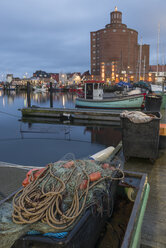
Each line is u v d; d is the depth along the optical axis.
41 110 21.38
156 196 3.45
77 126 16.72
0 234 1.44
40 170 2.04
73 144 11.43
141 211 1.97
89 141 12.08
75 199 1.71
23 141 12.05
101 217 1.95
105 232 2.05
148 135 4.79
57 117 20.69
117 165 2.51
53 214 1.58
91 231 1.75
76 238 1.49
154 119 4.63
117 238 1.97
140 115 5.12
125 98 20.69
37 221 1.56
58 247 1.39
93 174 1.96
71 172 1.90
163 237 2.50
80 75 135.75
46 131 14.82
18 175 3.98
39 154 9.76
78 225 1.53
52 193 1.66
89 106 22.47
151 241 2.44
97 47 121.56
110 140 12.30
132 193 2.39
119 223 2.16
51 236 1.48
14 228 1.48
